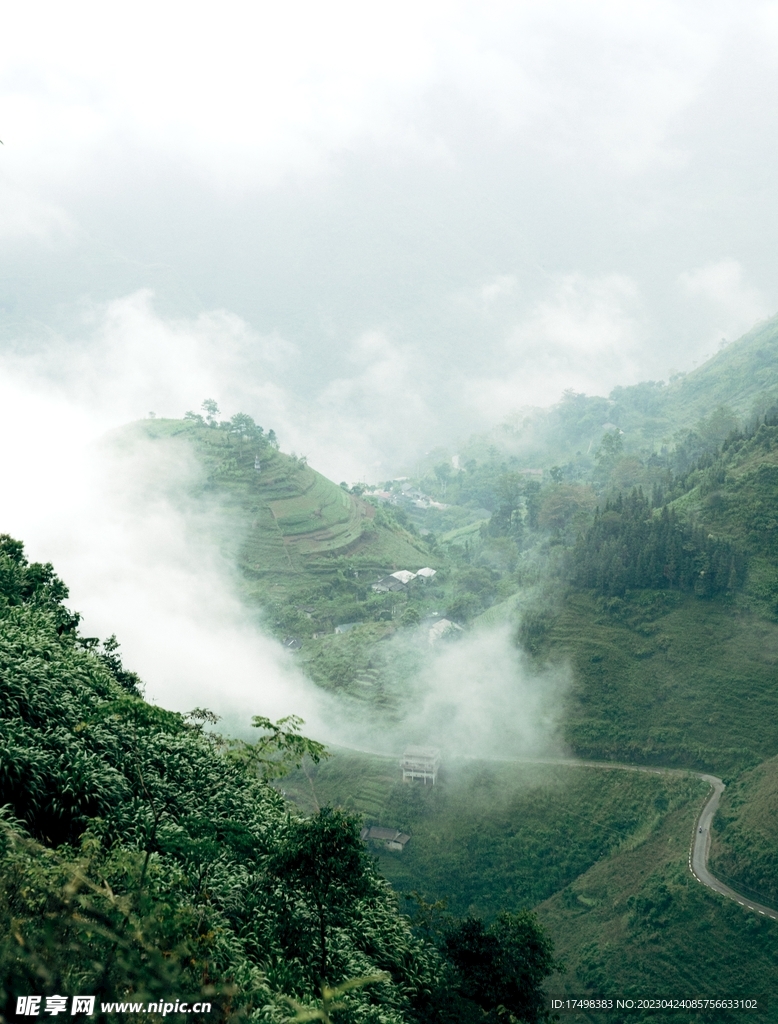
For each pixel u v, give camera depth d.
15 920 12.84
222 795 23.83
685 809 76.69
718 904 63.25
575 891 71.75
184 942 14.41
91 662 27.89
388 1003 20.19
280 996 14.93
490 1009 24.47
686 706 87.81
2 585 33.53
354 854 18.23
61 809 18.58
